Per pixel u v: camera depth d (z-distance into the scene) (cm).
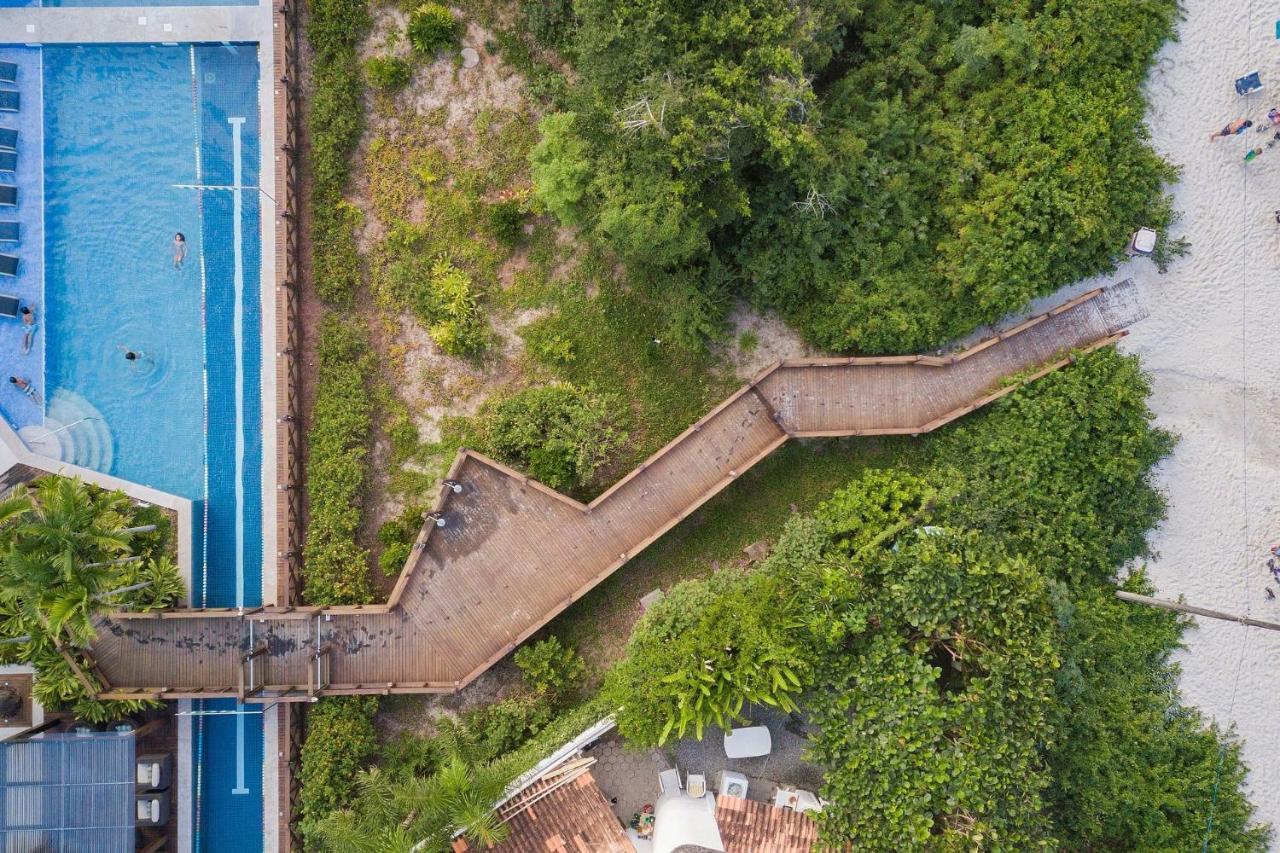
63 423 2684
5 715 2594
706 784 2622
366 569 2638
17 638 2428
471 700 2703
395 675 2589
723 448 2628
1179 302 2664
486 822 2175
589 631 2723
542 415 2625
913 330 2522
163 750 2659
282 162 2605
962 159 2517
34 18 2620
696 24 2233
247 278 2691
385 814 2297
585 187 2345
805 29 2266
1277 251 2645
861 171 2505
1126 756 2506
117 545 2259
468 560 2600
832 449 2728
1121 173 2494
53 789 2480
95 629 2452
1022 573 2377
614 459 2709
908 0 2581
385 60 2623
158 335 2697
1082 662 2520
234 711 2678
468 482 2609
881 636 2386
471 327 2669
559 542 2605
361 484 2659
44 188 2677
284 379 2628
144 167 2683
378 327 2709
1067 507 2550
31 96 2666
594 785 2420
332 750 2552
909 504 2606
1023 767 2269
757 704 2669
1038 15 2488
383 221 2681
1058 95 2478
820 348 2714
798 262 2556
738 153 2278
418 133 2680
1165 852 2488
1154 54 2589
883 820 2281
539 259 2711
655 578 2738
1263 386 2659
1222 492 2662
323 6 2602
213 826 2664
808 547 2550
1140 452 2573
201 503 2686
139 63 2667
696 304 2555
